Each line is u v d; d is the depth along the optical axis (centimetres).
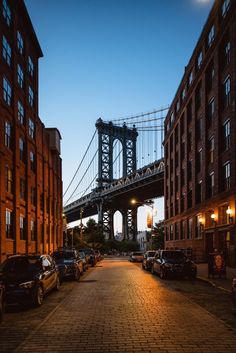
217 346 781
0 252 2902
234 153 3253
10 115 3319
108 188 11412
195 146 4762
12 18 3447
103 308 1256
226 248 3506
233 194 3219
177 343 804
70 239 8088
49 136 5300
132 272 3122
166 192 7000
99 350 759
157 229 7850
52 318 1098
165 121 7206
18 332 938
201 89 4494
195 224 4722
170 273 2353
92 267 4091
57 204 5769
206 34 4369
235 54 3281
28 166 3850
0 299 1055
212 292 1700
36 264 1495
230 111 3388
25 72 3888
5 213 3077
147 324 994
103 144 12344
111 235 12494
